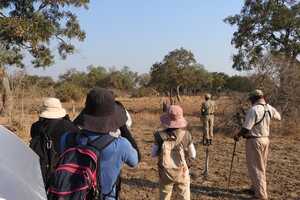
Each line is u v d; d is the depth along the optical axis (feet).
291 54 126.72
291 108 71.20
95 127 11.85
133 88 273.95
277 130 69.82
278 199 30.01
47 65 105.91
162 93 211.20
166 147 21.57
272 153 49.73
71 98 167.63
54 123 16.71
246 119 28.43
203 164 41.57
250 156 28.91
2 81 71.56
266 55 76.74
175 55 204.54
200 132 72.02
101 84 273.33
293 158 46.16
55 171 11.21
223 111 70.74
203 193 30.91
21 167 8.34
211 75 205.67
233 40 134.72
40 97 74.38
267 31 129.39
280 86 72.95
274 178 36.22
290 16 125.90
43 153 16.25
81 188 10.98
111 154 11.87
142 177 35.78
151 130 74.38
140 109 127.44
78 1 102.47
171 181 21.65
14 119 61.36
